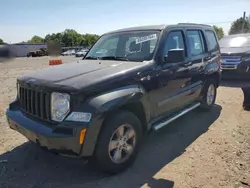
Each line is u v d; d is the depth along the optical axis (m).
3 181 3.05
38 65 21.36
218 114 5.66
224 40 10.98
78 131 2.72
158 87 3.80
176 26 4.52
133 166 3.40
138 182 3.03
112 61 3.97
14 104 3.66
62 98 2.84
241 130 4.63
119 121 3.10
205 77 5.38
